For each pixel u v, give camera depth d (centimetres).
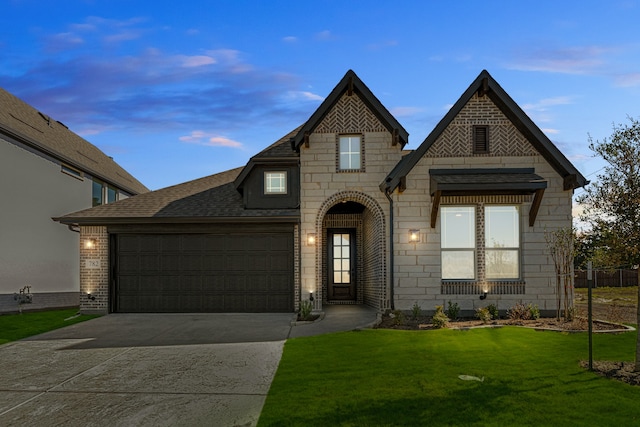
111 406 655
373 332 1123
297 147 1537
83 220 1535
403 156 1725
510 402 611
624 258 776
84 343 1078
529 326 1173
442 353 891
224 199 1698
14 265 1786
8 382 775
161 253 1562
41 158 1956
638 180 757
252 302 1545
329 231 1877
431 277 1401
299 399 644
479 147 1425
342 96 1530
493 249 1409
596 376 725
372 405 610
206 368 845
